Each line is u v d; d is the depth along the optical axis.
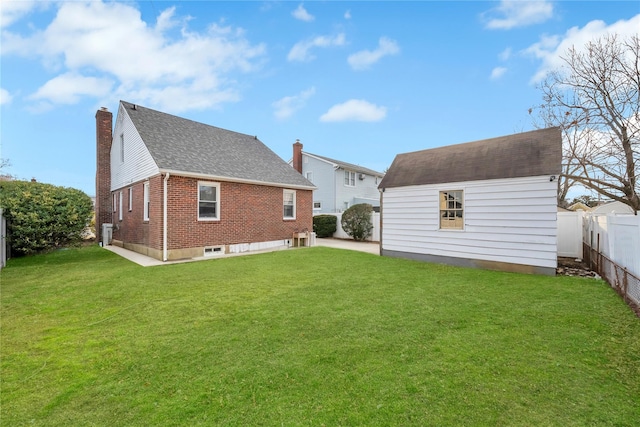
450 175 9.36
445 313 4.59
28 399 2.54
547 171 7.52
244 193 12.50
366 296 5.55
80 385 2.74
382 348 3.42
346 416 2.28
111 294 5.74
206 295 5.65
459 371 2.91
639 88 10.03
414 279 7.00
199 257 10.72
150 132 11.70
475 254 8.77
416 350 3.36
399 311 4.69
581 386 2.64
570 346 3.42
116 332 3.95
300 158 23.14
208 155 12.44
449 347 3.43
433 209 9.70
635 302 4.86
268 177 13.59
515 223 8.10
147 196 11.41
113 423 2.24
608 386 2.64
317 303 5.12
